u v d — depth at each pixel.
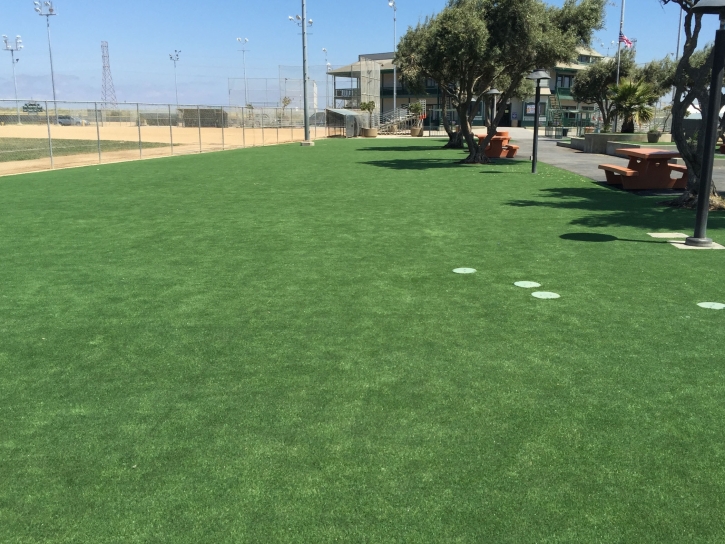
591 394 3.89
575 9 22.44
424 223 9.98
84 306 5.79
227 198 13.16
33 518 2.75
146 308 5.71
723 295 5.97
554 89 70.31
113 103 23.88
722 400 3.80
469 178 17.22
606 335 4.91
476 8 22.03
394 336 4.93
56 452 3.29
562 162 23.25
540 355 4.52
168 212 11.31
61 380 4.19
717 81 7.64
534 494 2.88
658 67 41.22
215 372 4.29
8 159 25.03
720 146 30.16
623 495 2.87
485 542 2.57
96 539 2.61
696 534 2.61
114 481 3.02
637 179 14.42
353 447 3.30
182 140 41.09
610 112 37.72
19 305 5.84
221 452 3.27
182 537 2.61
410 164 22.36
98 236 9.13
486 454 3.22
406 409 3.72
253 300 5.93
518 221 10.13
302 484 2.98
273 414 3.68
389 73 73.50
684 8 10.76
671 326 5.10
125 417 3.66
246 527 2.67
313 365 4.38
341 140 44.25
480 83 24.83
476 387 4.01
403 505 2.81
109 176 18.00
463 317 5.36
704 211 8.09
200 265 7.33
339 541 2.58
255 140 42.47
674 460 3.16
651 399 3.82
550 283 6.42
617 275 6.71
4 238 9.01
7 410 3.77
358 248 8.16
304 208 11.68
